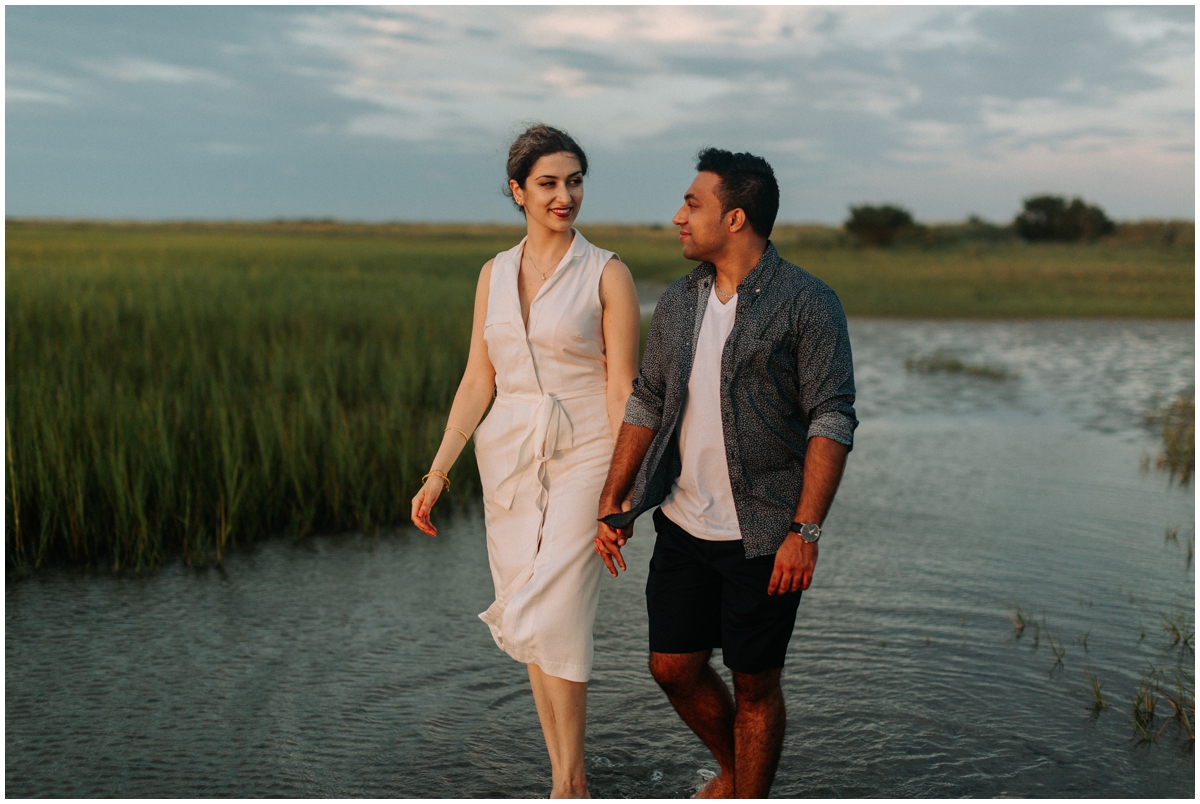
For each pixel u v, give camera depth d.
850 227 55.69
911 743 3.17
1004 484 6.98
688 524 2.66
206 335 10.84
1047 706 3.44
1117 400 10.88
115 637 4.02
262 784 2.92
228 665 3.77
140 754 3.08
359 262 31.56
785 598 2.56
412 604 4.50
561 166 2.86
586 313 2.92
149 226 107.62
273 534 5.60
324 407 7.67
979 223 64.75
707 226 2.54
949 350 15.92
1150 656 3.88
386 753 3.12
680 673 2.75
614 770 3.06
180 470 5.59
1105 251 50.16
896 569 5.04
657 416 2.72
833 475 2.40
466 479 6.62
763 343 2.46
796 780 2.94
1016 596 4.61
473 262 33.81
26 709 3.37
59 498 5.05
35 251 28.11
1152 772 2.98
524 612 2.82
